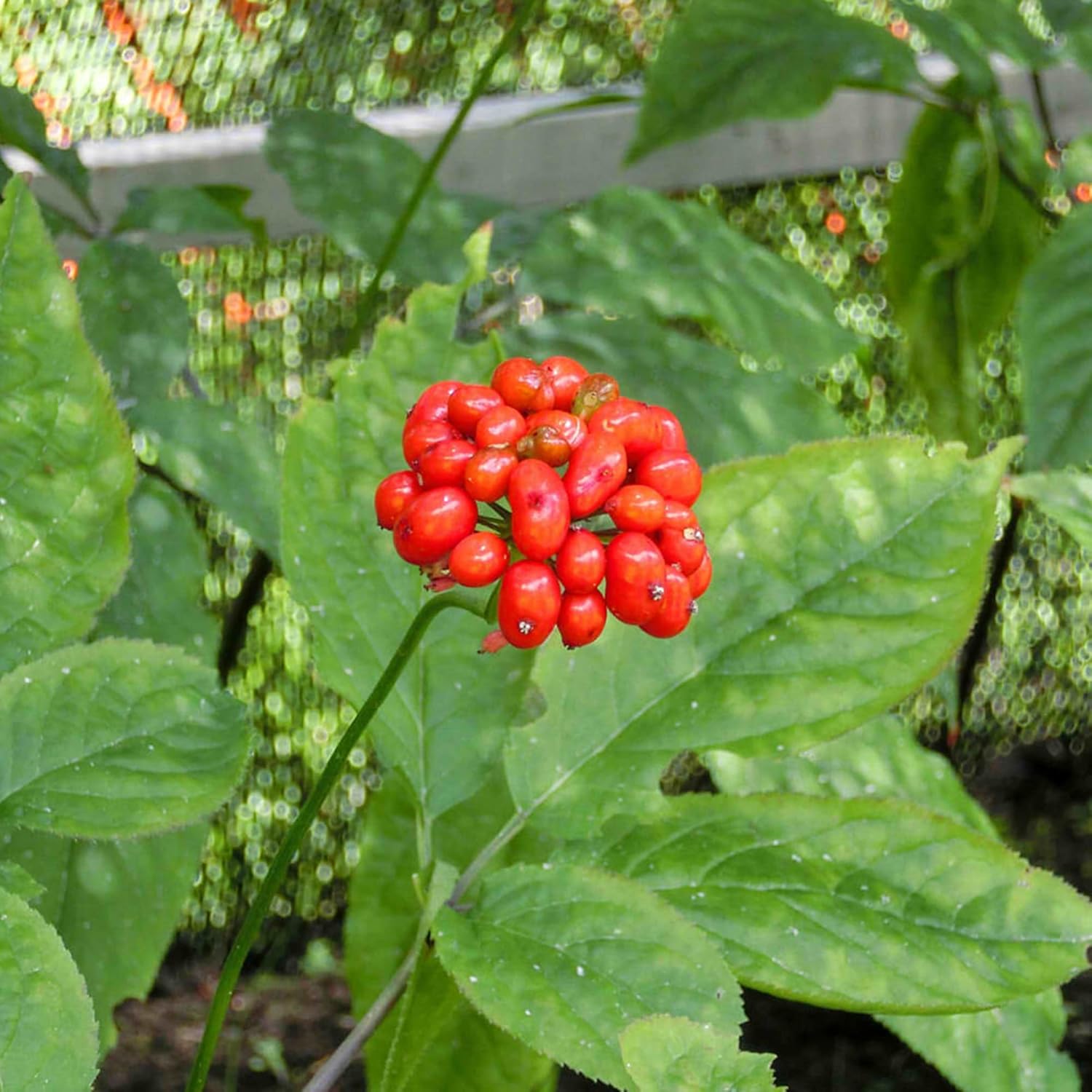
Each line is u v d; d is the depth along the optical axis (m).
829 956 0.27
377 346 0.31
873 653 0.30
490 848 0.29
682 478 0.25
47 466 0.28
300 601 0.30
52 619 0.28
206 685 0.28
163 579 0.39
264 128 0.60
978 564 0.30
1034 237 0.52
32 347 0.28
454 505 0.24
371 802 0.38
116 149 0.60
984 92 0.46
